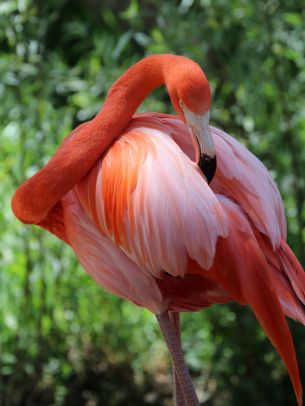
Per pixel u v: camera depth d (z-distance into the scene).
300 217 7.05
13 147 7.09
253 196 4.51
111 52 7.58
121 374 7.58
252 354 7.06
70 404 7.43
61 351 7.30
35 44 6.67
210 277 4.42
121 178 4.49
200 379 7.34
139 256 4.48
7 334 7.08
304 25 7.34
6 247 7.02
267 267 4.33
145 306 4.82
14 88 6.97
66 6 10.02
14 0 6.70
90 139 4.67
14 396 7.24
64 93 8.07
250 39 7.09
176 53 7.02
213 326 7.07
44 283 6.95
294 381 4.30
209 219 4.27
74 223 4.79
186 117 4.36
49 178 4.68
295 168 7.11
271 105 7.50
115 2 9.64
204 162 4.30
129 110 4.74
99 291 7.31
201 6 7.38
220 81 7.42
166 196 4.32
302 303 4.59
